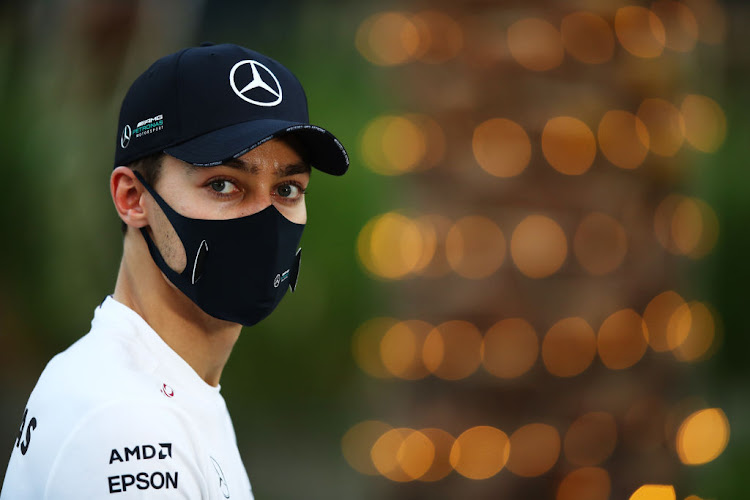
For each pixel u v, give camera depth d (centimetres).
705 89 2012
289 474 2639
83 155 2450
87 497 496
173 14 2425
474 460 1305
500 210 1298
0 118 2503
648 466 1309
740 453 2481
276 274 602
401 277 1377
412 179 1347
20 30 2475
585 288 1288
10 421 2655
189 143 568
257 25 3200
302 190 624
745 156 3394
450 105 1316
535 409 1297
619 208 1295
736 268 3350
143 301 604
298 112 610
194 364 613
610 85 1292
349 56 3170
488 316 1301
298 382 3020
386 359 1472
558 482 1287
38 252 2566
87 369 542
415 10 1356
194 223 579
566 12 1284
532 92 1288
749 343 3325
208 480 544
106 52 2344
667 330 1323
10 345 2722
